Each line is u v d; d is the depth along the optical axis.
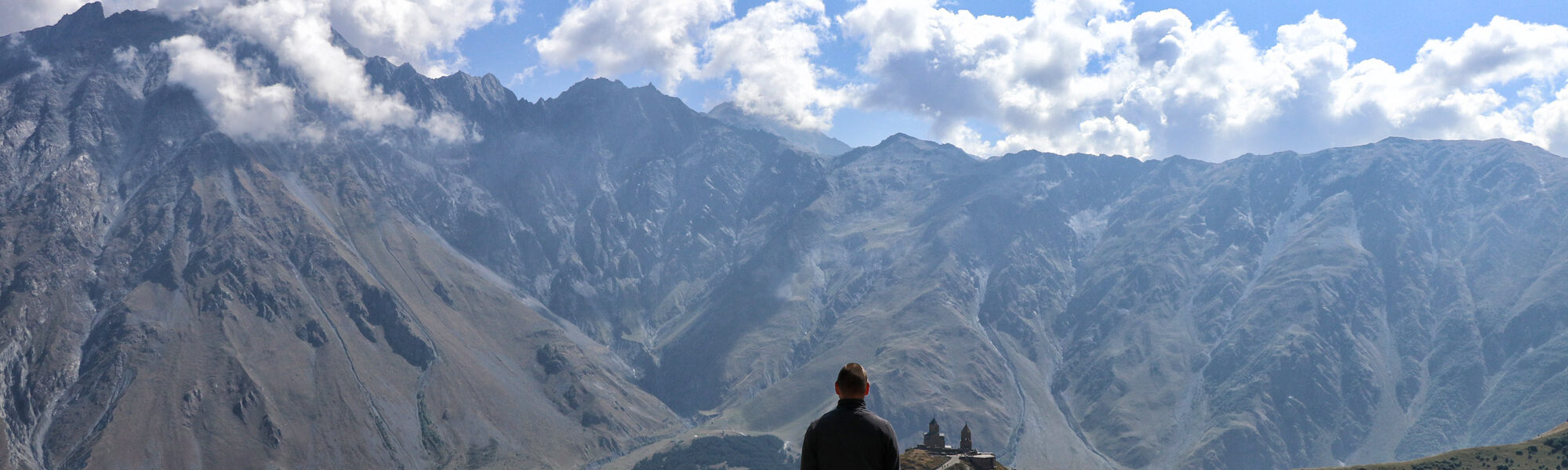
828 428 14.93
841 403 15.45
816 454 15.02
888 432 14.95
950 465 170.38
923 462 173.12
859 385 15.54
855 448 14.59
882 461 14.78
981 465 175.62
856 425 14.73
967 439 188.75
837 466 14.59
